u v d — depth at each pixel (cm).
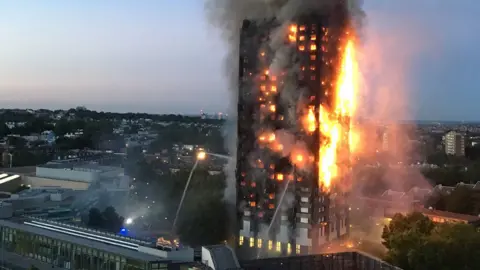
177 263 11400
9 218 16762
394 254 17350
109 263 12150
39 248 14262
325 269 15300
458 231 17150
